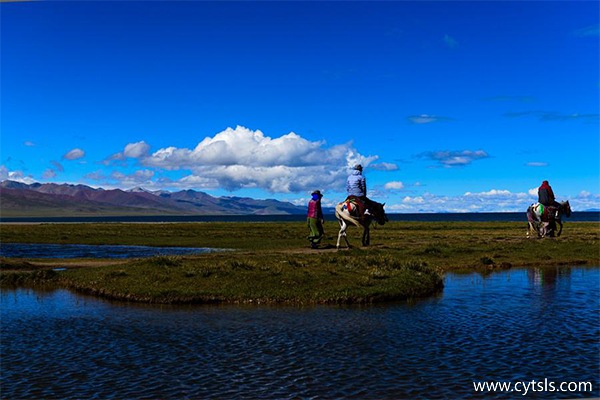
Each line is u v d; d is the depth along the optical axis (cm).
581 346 1305
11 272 2467
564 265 3066
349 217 3114
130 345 1323
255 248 4050
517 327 1504
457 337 1395
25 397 986
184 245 4522
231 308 1805
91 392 1008
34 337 1406
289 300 1903
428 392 1003
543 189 4444
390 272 2245
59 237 5656
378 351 1263
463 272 2775
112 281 2150
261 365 1159
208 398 978
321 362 1182
